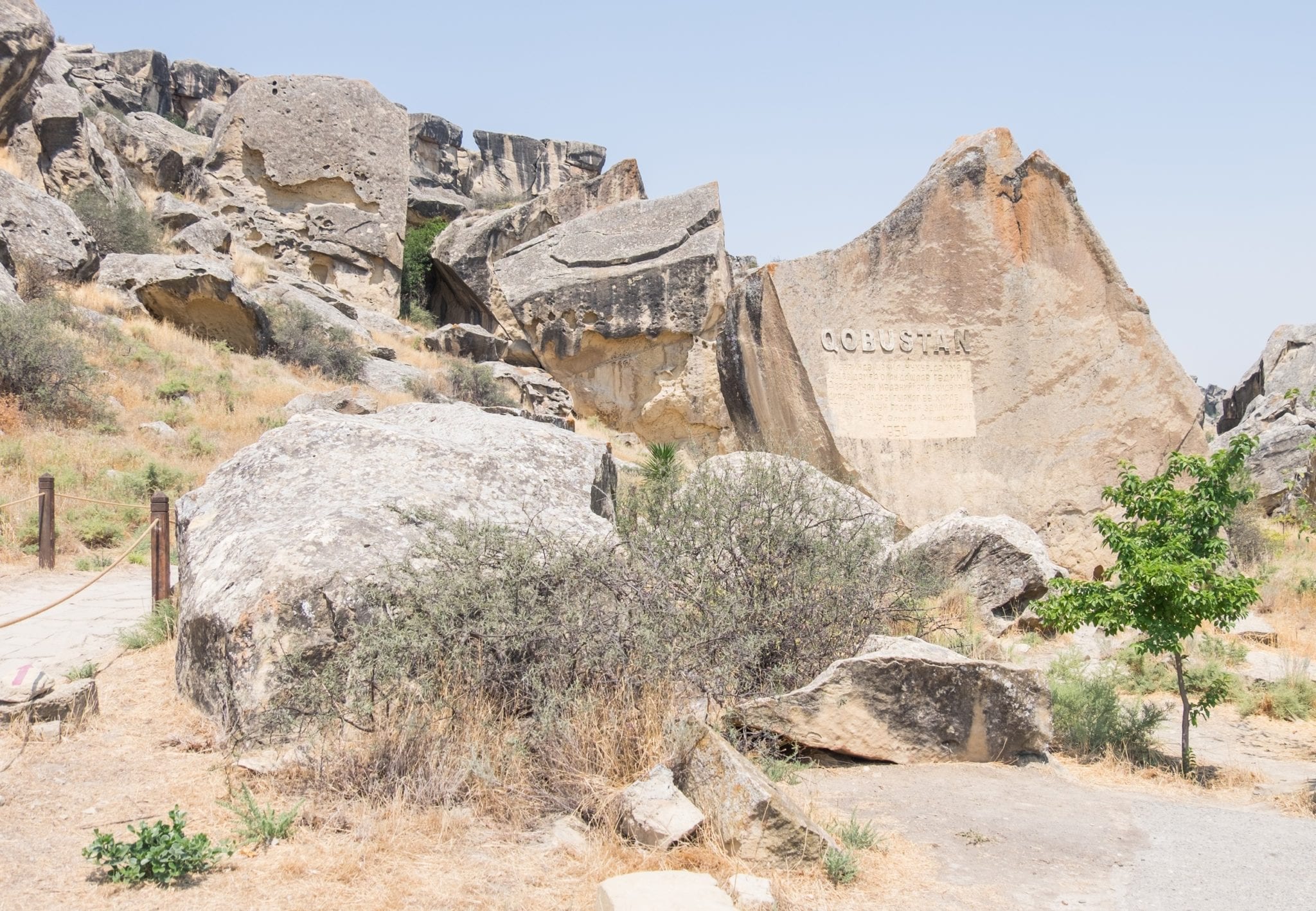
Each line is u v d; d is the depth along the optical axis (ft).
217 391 67.36
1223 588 20.77
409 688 17.28
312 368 81.97
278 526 21.07
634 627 18.54
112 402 59.31
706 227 100.58
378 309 114.01
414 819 14.94
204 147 123.03
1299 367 110.01
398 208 117.50
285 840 14.30
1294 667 28.14
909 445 39.09
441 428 29.04
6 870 13.29
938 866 14.57
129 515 44.75
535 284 99.66
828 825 15.65
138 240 89.66
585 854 14.10
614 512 28.66
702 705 18.84
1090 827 16.48
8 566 37.42
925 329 39.93
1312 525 52.90
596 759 16.40
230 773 16.66
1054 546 38.88
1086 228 40.24
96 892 12.74
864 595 22.88
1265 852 15.53
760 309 40.16
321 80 116.57
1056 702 23.35
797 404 39.24
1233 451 21.48
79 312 70.38
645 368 98.12
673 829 14.26
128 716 19.92
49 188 90.38
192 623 20.03
